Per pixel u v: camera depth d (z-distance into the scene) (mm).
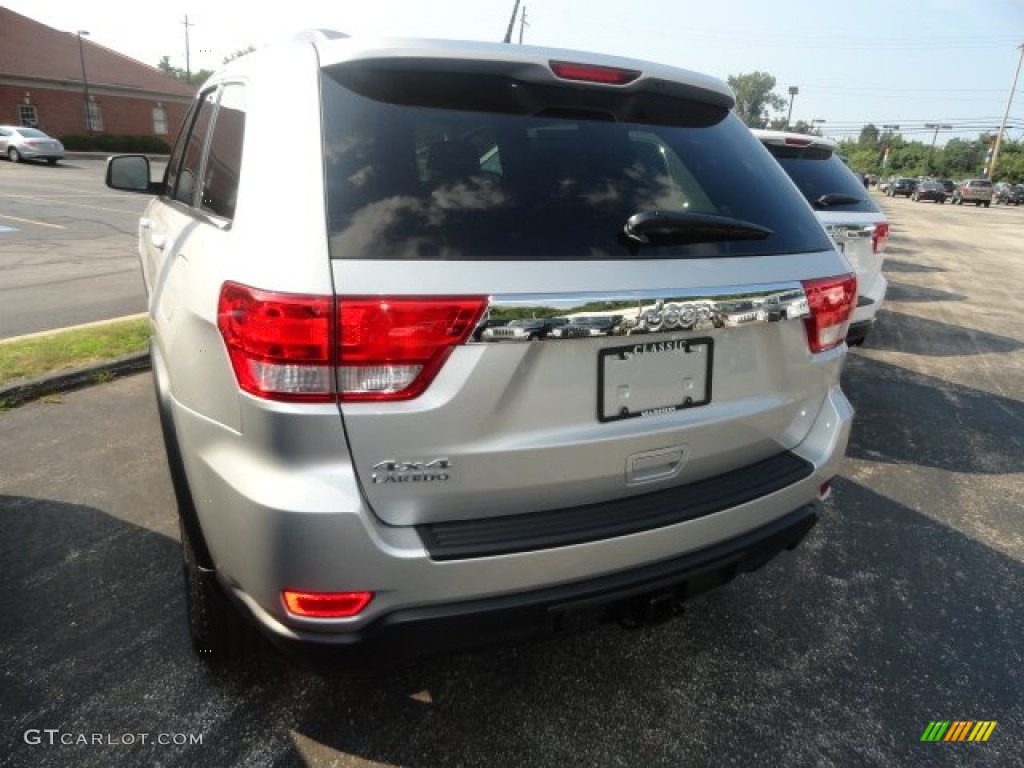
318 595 1646
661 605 2084
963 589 2998
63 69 40406
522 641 1887
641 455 1924
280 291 1552
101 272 8766
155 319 2496
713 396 2025
